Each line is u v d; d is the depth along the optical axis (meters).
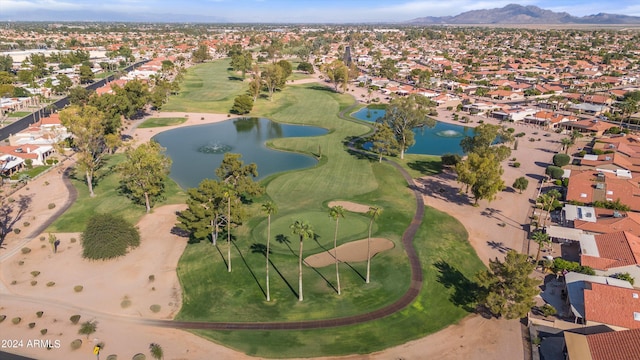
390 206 112.62
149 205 111.00
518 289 65.81
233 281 78.81
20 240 93.31
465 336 65.69
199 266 83.62
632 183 119.81
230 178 105.44
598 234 93.25
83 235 89.00
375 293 75.62
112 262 85.00
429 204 114.88
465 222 104.38
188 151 166.38
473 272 83.12
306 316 69.62
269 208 75.50
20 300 73.00
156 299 73.81
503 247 92.88
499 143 178.88
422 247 91.31
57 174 135.38
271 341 64.00
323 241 93.56
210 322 68.19
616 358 54.59
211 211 86.19
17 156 142.00
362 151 163.75
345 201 115.94
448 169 145.00
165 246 91.50
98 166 142.38
